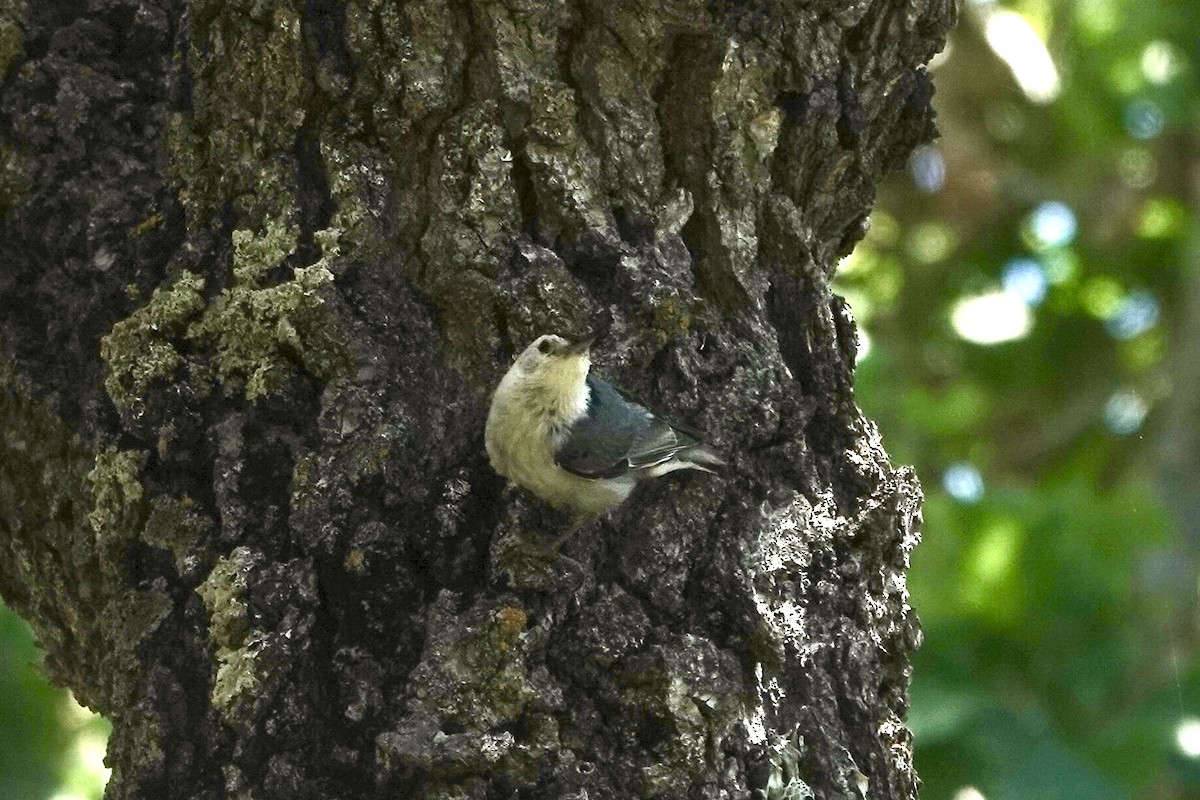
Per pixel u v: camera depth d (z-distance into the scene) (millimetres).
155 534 7531
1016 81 19750
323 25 7738
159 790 7227
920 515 8539
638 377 7852
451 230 7715
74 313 7961
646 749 7125
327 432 7484
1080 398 21297
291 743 7117
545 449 7410
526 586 7332
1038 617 13305
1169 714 12789
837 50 8125
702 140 7977
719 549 7637
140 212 8039
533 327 7691
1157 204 21172
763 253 8250
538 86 7754
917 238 21062
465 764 6891
